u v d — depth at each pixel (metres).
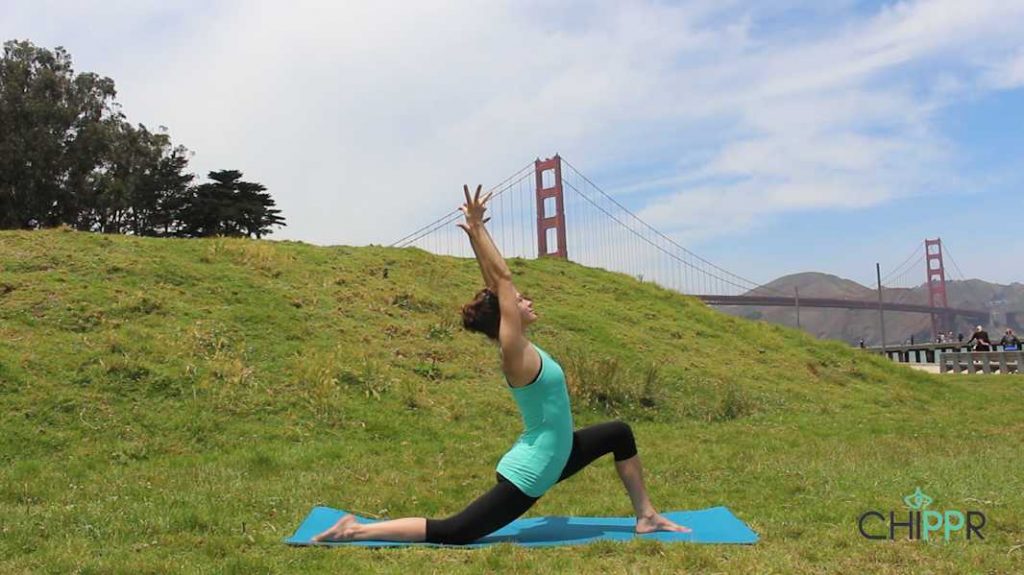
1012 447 9.77
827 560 4.70
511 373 5.20
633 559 4.71
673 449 9.79
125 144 43.31
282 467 8.31
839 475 7.68
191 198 41.09
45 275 12.36
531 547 5.04
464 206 5.42
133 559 4.73
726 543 5.07
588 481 7.66
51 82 41.12
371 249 18.00
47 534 5.34
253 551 4.97
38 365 9.99
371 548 5.02
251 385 10.70
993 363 23.33
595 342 15.33
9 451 8.38
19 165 40.00
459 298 16.11
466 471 8.25
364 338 13.02
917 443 10.20
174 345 11.16
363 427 10.30
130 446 8.80
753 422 12.53
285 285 14.33
